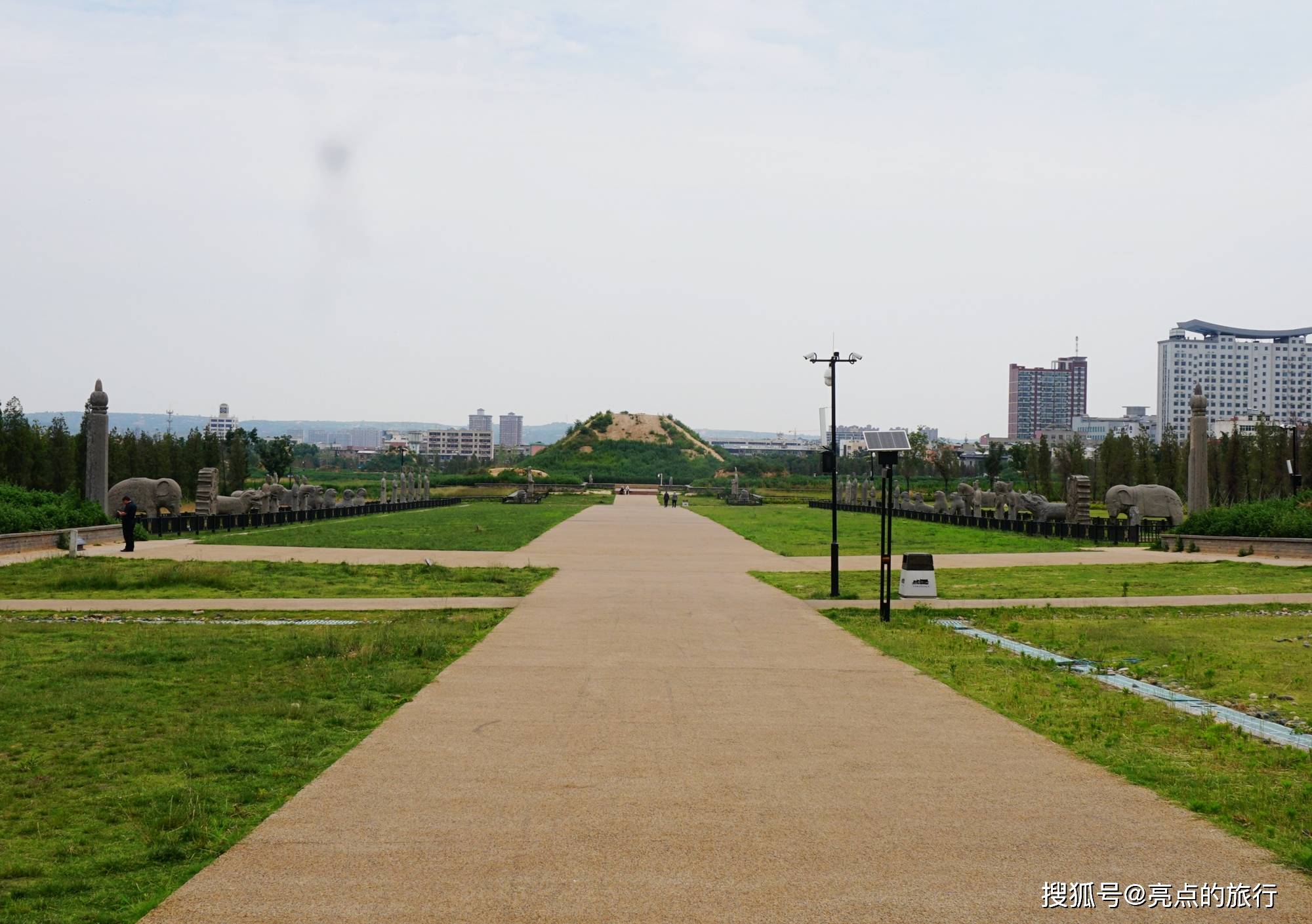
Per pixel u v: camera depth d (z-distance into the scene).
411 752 10.30
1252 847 7.86
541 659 15.72
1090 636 18.33
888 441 21.23
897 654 16.53
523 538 44.53
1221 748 10.73
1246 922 6.55
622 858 7.46
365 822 8.22
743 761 10.09
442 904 6.64
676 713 12.16
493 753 10.27
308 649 16.06
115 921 6.54
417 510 77.31
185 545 38.03
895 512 73.19
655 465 167.00
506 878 7.07
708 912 6.55
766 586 26.84
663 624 19.59
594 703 12.65
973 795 9.03
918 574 24.34
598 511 77.94
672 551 38.69
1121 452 87.81
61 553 33.56
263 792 9.09
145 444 88.62
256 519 52.22
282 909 6.59
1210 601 23.77
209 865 7.37
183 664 15.13
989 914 6.59
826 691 13.53
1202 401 45.50
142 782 9.41
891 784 9.34
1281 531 36.47
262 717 11.85
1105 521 49.78
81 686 13.41
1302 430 105.00
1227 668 15.57
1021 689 13.66
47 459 74.06
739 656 16.22
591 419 186.50
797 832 8.04
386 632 17.17
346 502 68.88
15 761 10.10
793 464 177.25
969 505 61.38
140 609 21.75
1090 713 12.30
